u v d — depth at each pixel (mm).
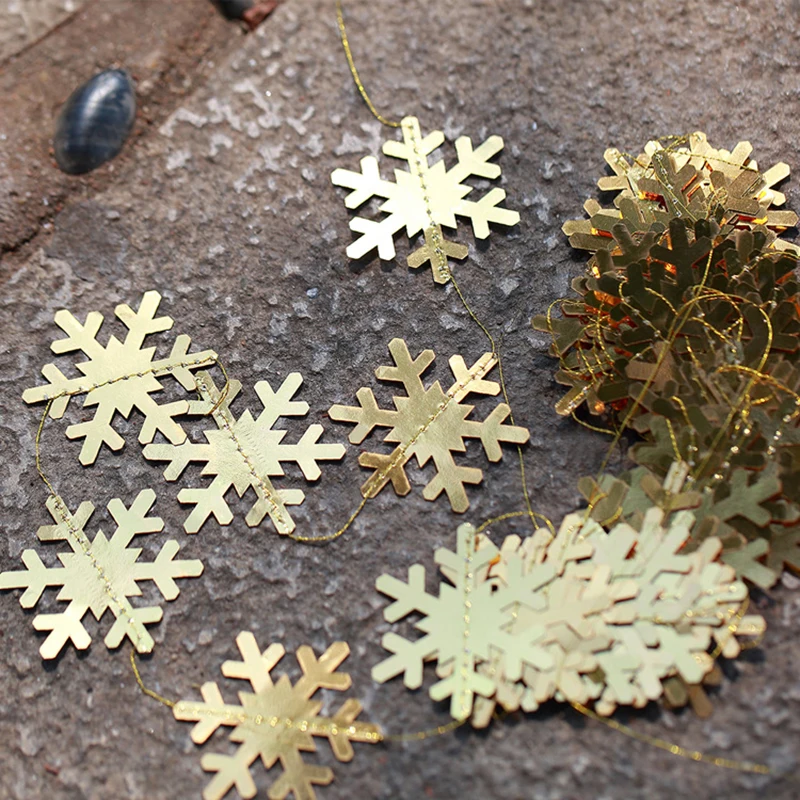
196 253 594
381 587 541
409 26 624
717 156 584
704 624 522
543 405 563
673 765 519
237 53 625
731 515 532
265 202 600
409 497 555
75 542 558
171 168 607
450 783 523
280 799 525
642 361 551
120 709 541
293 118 612
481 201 589
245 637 542
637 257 559
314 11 629
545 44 614
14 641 550
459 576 536
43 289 592
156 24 633
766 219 571
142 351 579
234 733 532
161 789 531
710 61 606
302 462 561
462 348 573
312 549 552
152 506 561
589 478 542
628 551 531
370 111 610
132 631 546
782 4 613
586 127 600
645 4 616
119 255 596
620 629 524
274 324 582
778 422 541
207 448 564
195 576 552
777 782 514
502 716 527
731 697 523
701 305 552
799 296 554
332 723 530
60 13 636
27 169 608
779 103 598
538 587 530
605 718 523
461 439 559
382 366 571
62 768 536
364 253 586
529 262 583
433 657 531
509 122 603
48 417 575
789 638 529
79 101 612
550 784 520
